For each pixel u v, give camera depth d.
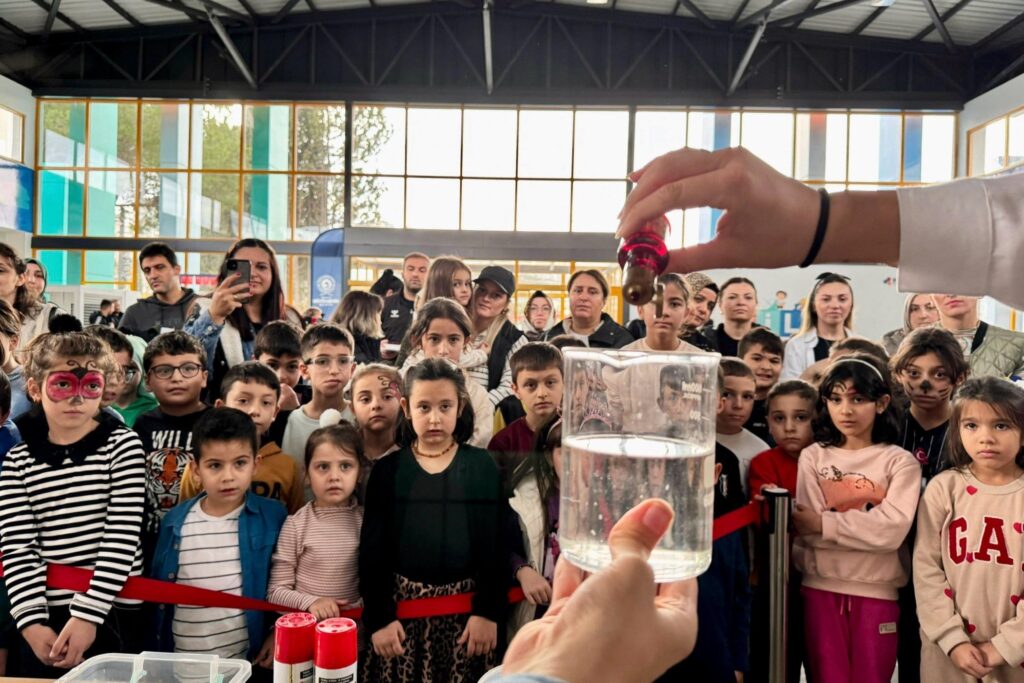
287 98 9.73
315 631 1.01
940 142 9.63
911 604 1.76
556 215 9.69
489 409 1.91
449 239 9.45
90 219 9.91
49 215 9.91
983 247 0.64
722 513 1.79
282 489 1.83
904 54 9.59
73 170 9.93
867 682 1.66
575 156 9.69
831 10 8.43
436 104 9.70
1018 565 1.51
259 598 1.59
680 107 9.64
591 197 9.69
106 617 1.53
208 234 9.89
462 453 1.65
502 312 2.40
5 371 2.17
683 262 0.66
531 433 1.74
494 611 1.57
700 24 9.63
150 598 1.51
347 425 1.74
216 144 9.87
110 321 6.40
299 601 1.57
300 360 2.22
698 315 3.01
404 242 9.45
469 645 1.54
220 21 9.27
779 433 1.91
